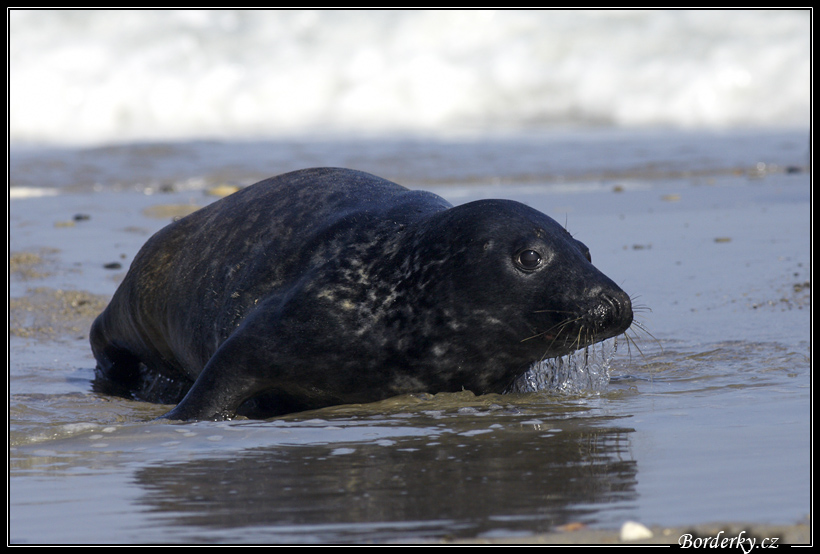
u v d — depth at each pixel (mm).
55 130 89875
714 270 31312
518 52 93312
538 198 48469
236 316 20516
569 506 12438
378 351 19031
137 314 23375
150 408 20906
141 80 93000
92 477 14516
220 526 12078
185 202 48844
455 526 11742
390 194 21609
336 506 12719
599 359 22328
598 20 94562
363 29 97688
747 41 89250
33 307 29516
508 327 18688
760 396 19109
